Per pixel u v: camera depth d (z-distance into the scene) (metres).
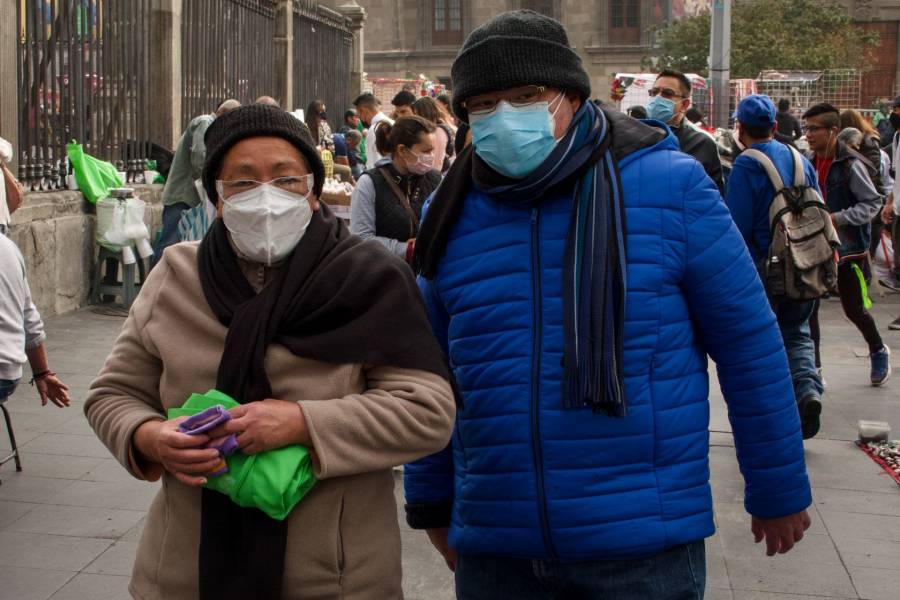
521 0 54.75
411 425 2.25
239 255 2.37
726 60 15.67
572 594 2.49
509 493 2.45
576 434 2.41
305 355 2.25
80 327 8.94
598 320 2.37
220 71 14.20
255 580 2.22
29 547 4.50
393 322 2.29
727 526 4.84
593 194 2.44
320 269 2.30
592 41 53.53
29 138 9.16
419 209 5.61
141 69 11.43
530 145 2.41
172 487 2.32
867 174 7.36
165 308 2.37
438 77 56.12
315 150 2.37
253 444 2.16
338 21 21.36
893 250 10.42
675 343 2.47
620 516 2.40
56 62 9.66
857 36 36.56
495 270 2.50
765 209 5.72
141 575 2.36
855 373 7.99
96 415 2.36
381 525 2.35
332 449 2.19
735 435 2.65
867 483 5.45
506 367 2.46
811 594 4.15
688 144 6.80
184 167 9.74
